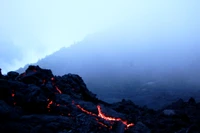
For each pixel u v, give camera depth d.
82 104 23.09
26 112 17.59
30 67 27.30
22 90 19.61
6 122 14.48
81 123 17.45
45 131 14.48
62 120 16.92
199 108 31.98
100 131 16.91
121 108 30.53
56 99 22.14
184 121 25.08
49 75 28.14
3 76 23.03
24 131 13.95
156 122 24.53
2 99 17.31
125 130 19.20
